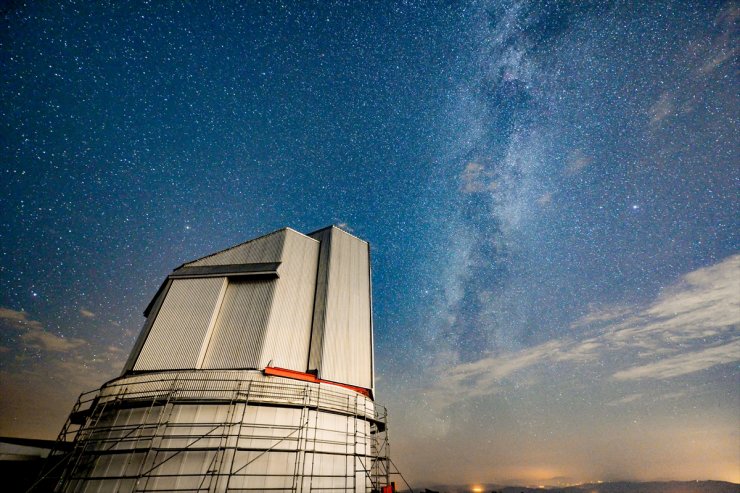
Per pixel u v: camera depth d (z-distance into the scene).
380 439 17.78
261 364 15.18
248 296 17.66
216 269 18.72
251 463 12.68
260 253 19.66
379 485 16.39
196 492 11.78
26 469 16.67
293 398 14.41
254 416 13.62
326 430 14.85
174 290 17.98
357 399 16.77
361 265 22.53
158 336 16.23
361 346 19.31
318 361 16.64
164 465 12.20
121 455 12.73
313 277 20.06
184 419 13.11
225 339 16.20
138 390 14.05
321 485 13.64
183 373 14.54
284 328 16.94
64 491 12.64
